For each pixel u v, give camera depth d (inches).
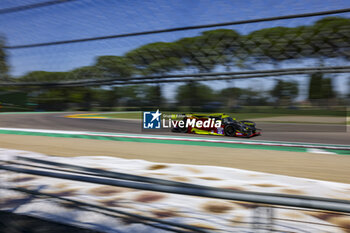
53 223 75.7
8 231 71.0
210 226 77.5
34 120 462.3
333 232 72.6
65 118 517.0
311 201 44.6
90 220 77.8
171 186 54.8
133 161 171.2
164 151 209.2
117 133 304.8
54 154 199.0
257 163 169.3
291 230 73.2
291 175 142.6
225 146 228.2
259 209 57.2
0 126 371.9
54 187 110.4
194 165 160.1
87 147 227.5
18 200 92.5
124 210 88.4
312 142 245.0
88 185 113.9
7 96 692.1
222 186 119.5
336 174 143.6
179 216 84.7
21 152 198.8
